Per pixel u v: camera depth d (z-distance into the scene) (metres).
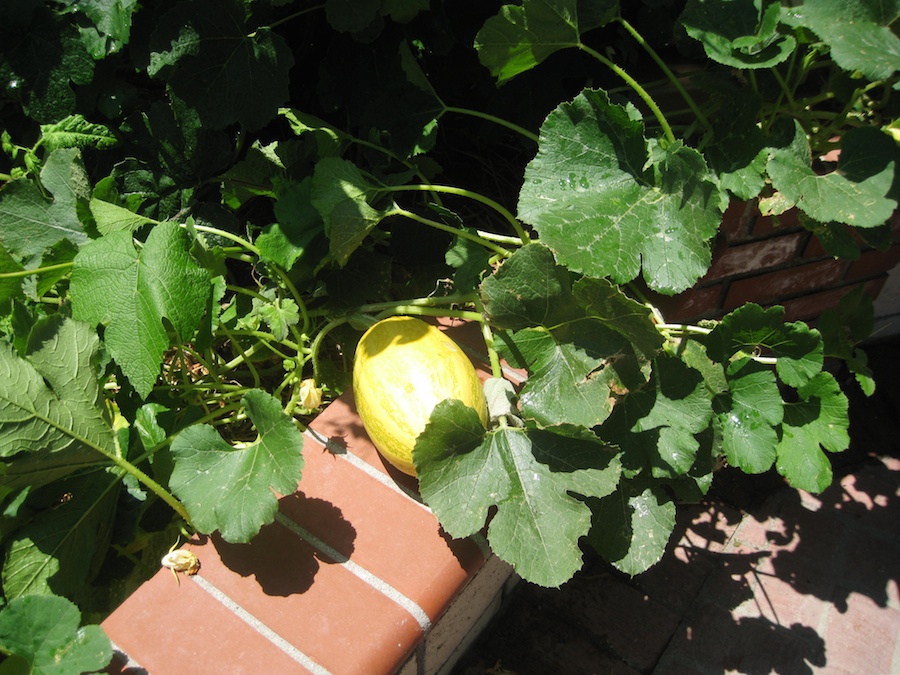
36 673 0.78
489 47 1.05
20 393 0.86
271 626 0.87
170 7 1.17
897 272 1.63
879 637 1.33
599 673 1.27
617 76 1.37
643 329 0.90
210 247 1.18
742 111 1.02
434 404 0.92
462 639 1.20
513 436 0.91
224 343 1.24
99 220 1.03
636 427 0.97
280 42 1.14
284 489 0.86
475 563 0.93
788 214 1.38
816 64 1.16
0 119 1.26
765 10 1.02
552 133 0.96
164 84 1.35
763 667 1.29
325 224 1.04
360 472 1.00
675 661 1.29
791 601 1.37
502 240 1.10
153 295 0.95
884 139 0.99
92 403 0.93
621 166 0.96
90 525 0.93
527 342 0.96
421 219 1.07
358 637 0.86
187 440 0.91
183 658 0.85
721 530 1.48
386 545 0.93
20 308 0.97
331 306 1.12
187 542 0.94
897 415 1.68
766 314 0.99
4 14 1.14
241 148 1.29
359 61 1.23
